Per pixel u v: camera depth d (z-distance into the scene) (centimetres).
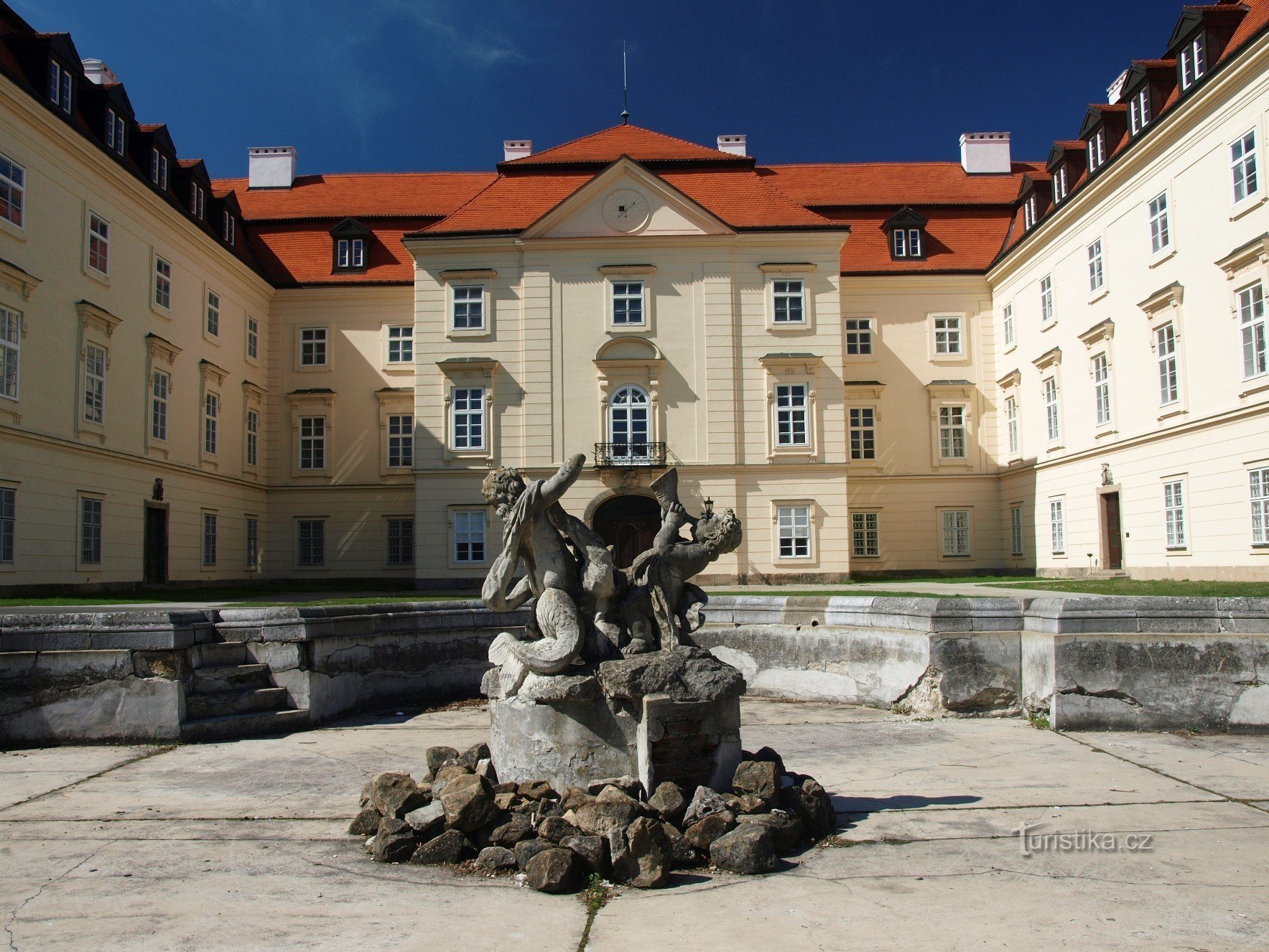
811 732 975
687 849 561
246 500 3912
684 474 3575
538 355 3622
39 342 2522
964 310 4169
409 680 1227
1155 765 801
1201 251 2612
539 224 3622
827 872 548
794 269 3647
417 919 478
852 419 4162
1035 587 2617
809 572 3562
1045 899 500
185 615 978
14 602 2086
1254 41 2319
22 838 616
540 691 638
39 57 2628
